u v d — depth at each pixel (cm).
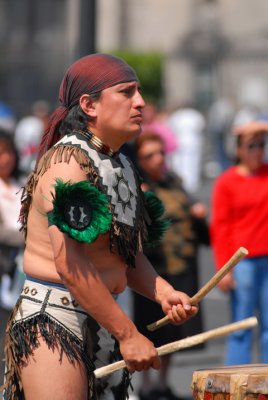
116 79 881
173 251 1581
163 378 1630
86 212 830
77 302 866
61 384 849
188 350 1656
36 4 10994
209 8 10462
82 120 890
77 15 1800
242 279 1577
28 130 4872
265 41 10288
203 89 10444
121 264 892
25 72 10581
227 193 1577
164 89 9375
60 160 863
